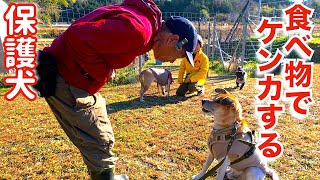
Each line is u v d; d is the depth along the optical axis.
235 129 2.84
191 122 5.12
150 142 4.29
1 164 3.68
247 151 2.81
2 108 6.14
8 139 4.46
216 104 2.88
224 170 2.91
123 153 3.95
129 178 3.36
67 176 3.40
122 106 6.20
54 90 2.06
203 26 15.61
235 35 14.27
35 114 5.73
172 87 8.05
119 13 1.85
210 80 9.12
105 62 1.97
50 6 12.92
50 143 4.31
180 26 2.04
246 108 5.91
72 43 1.86
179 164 3.68
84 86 2.09
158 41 2.05
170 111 5.81
